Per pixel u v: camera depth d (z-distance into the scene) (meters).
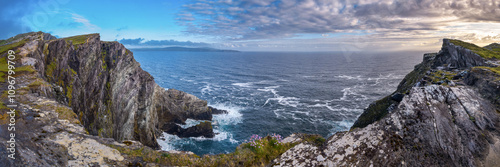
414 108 6.44
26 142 7.48
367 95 79.44
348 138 6.22
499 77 13.77
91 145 8.70
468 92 7.42
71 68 28.17
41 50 23.66
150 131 42.38
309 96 80.19
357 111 61.47
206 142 45.56
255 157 9.00
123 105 38.06
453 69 30.81
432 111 6.41
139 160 8.41
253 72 156.12
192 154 9.15
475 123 6.36
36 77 17.05
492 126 6.36
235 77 131.75
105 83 34.56
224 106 67.81
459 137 5.92
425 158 5.43
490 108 6.99
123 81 38.56
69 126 10.28
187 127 47.94
